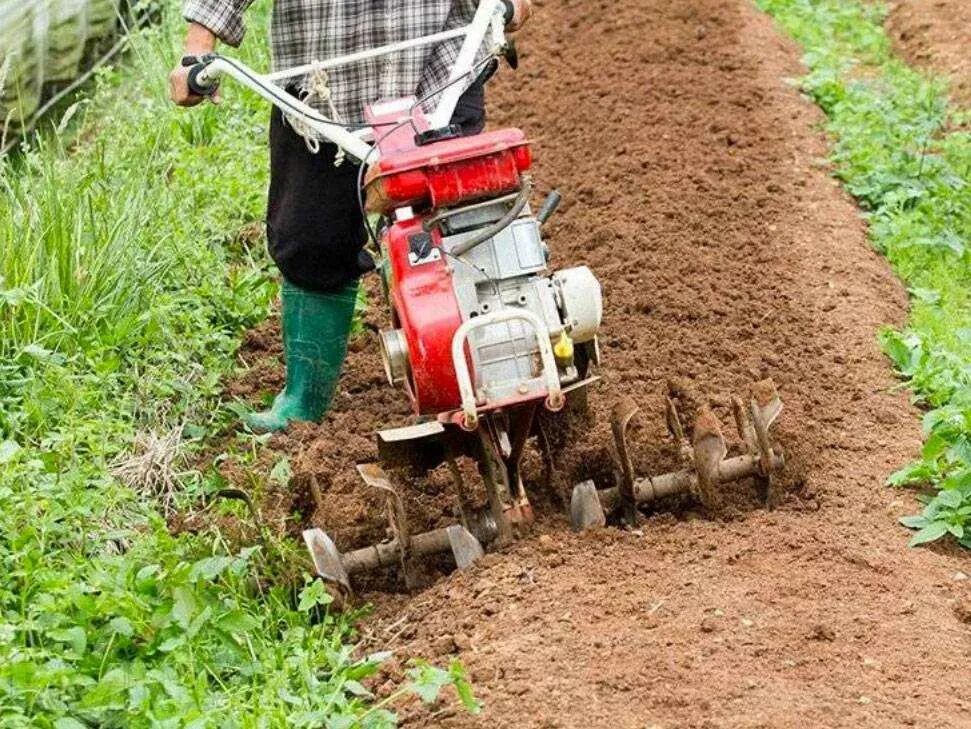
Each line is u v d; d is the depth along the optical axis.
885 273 23.22
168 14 30.73
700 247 23.03
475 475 17.25
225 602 14.71
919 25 33.81
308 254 18.27
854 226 24.48
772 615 14.09
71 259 19.69
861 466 17.38
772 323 20.97
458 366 14.09
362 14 17.53
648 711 12.65
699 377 19.31
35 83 29.33
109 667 13.72
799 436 17.67
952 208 24.84
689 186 24.83
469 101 17.64
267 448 18.50
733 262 22.67
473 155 14.44
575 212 24.80
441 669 13.72
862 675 13.11
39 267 19.58
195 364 20.05
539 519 15.98
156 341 19.98
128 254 20.41
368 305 22.47
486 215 14.86
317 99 17.61
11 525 15.16
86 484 16.17
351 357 21.06
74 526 15.80
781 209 24.31
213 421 19.31
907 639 13.67
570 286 14.75
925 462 16.66
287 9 17.64
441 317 14.38
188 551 15.69
